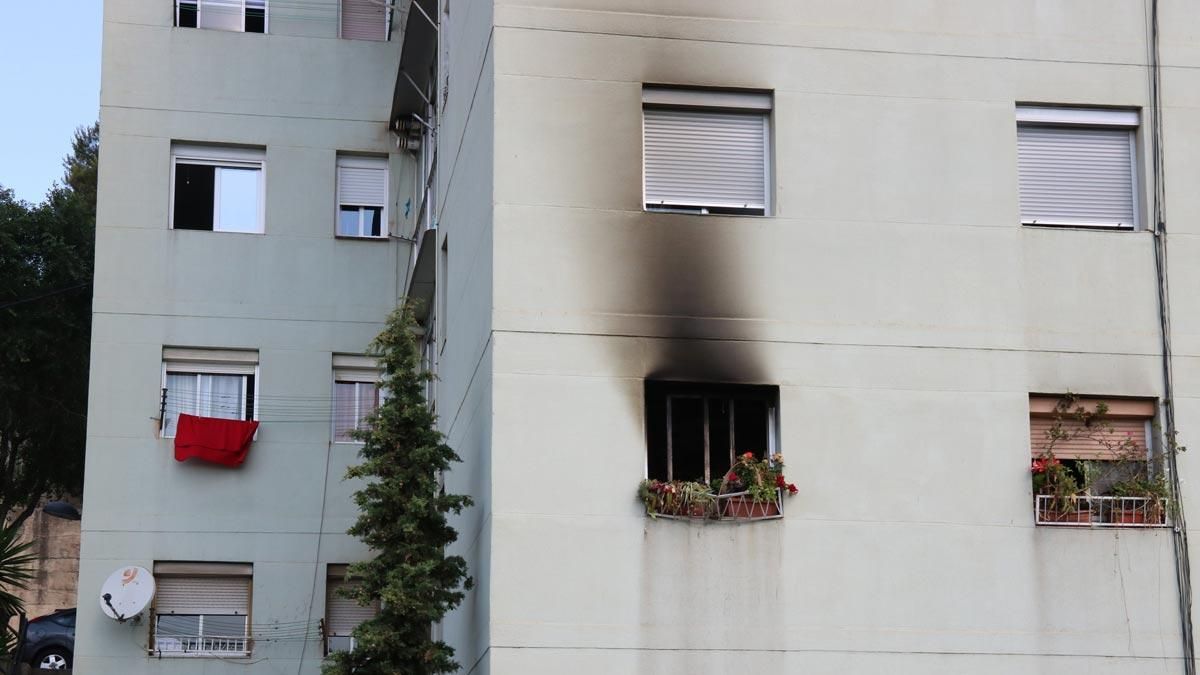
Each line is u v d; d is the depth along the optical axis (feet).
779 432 54.19
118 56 88.63
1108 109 58.90
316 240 88.43
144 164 87.71
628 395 53.16
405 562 54.44
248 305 87.10
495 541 51.52
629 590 51.90
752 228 55.26
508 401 52.49
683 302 54.24
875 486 54.19
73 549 156.66
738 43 56.59
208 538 83.97
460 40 66.23
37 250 134.62
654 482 52.54
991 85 57.98
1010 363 55.98
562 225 54.03
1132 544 55.21
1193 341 57.21
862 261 55.77
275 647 83.20
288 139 89.30
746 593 52.60
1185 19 59.82
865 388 54.90
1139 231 58.03
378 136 90.12
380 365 64.08
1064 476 54.95
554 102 54.85
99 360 85.20
